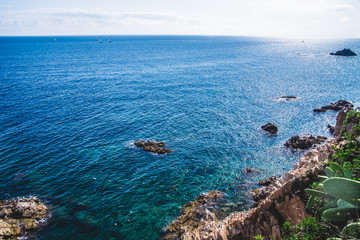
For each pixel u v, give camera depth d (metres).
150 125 50.22
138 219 25.84
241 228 16.56
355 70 111.44
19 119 51.91
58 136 44.41
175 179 32.44
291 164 35.75
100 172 33.72
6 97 67.25
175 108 61.16
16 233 23.30
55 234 23.88
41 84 84.38
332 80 91.38
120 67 126.06
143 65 133.50
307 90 77.75
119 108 60.81
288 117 54.41
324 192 11.25
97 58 163.75
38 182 31.30
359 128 14.39
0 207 25.20
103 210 27.02
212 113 57.53
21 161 35.97
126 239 23.55
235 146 41.38
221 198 28.34
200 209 26.41
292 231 12.61
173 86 85.25
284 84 86.75
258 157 37.88
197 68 123.94
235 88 82.12
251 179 32.41
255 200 27.70
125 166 35.25
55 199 28.34
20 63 133.50
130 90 79.00
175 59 161.62
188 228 23.59
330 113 55.97
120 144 41.75
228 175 33.31
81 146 40.91
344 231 8.95
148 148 39.62
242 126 49.72
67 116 54.53
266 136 45.00
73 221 25.39
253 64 138.12
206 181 32.09
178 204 28.00
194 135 45.59
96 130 47.34
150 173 33.69
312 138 41.47
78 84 86.19
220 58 168.50
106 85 85.75
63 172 33.56
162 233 23.89
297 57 172.25
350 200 8.77
